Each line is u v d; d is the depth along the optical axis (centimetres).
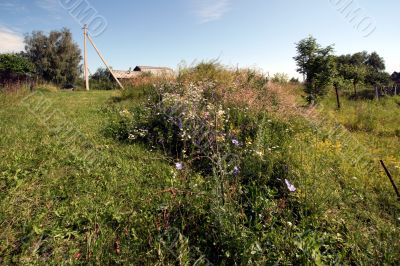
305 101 809
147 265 167
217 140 307
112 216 217
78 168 314
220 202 200
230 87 623
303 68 814
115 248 184
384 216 232
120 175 296
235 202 210
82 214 222
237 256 170
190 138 347
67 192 256
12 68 1501
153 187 268
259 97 577
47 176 285
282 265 165
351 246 184
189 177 278
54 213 224
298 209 222
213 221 195
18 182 260
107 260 173
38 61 3506
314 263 163
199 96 487
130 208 230
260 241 179
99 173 299
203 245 187
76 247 190
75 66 3759
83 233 204
